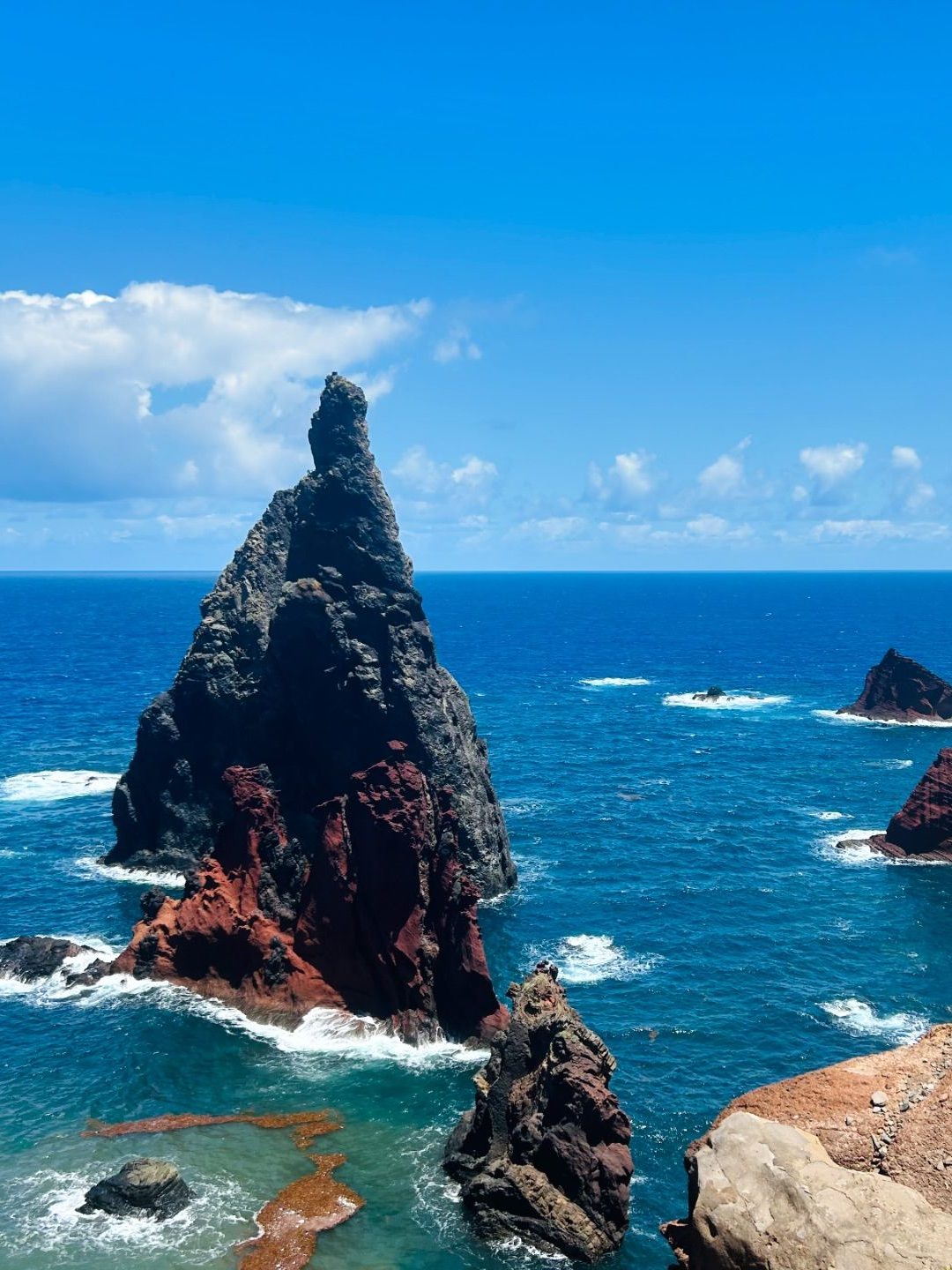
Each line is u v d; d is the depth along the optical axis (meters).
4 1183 50.22
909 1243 25.53
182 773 97.44
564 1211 47.75
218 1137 54.91
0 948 76.19
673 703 197.88
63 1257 45.12
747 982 74.50
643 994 72.31
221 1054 64.25
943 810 102.50
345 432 89.75
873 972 76.44
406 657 88.31
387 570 89.06
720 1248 26.62
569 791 126.75
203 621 100.50
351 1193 50.28
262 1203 49.31
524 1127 50.62
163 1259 45.16
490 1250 46.88
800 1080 31.84
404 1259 46.06
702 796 125.56
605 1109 49.22
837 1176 27.42
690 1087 60.31
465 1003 66.75
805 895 92.25
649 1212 49.66
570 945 80.75
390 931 68.56
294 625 86.56
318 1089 60.25
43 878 94.19
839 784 132.00
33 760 138.88
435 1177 51.75
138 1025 67.19
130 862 97.44
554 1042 51.75
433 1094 59.75
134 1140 54.28
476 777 92.25
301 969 70.50
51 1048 64.00
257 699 91.06
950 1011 70.44
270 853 75.75
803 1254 25.78
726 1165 28.08
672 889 93.25
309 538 89.31
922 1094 29.95
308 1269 45.00
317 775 85.75
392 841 69.19
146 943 74.25
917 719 176.75
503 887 92.06
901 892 93.38
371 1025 67.56
